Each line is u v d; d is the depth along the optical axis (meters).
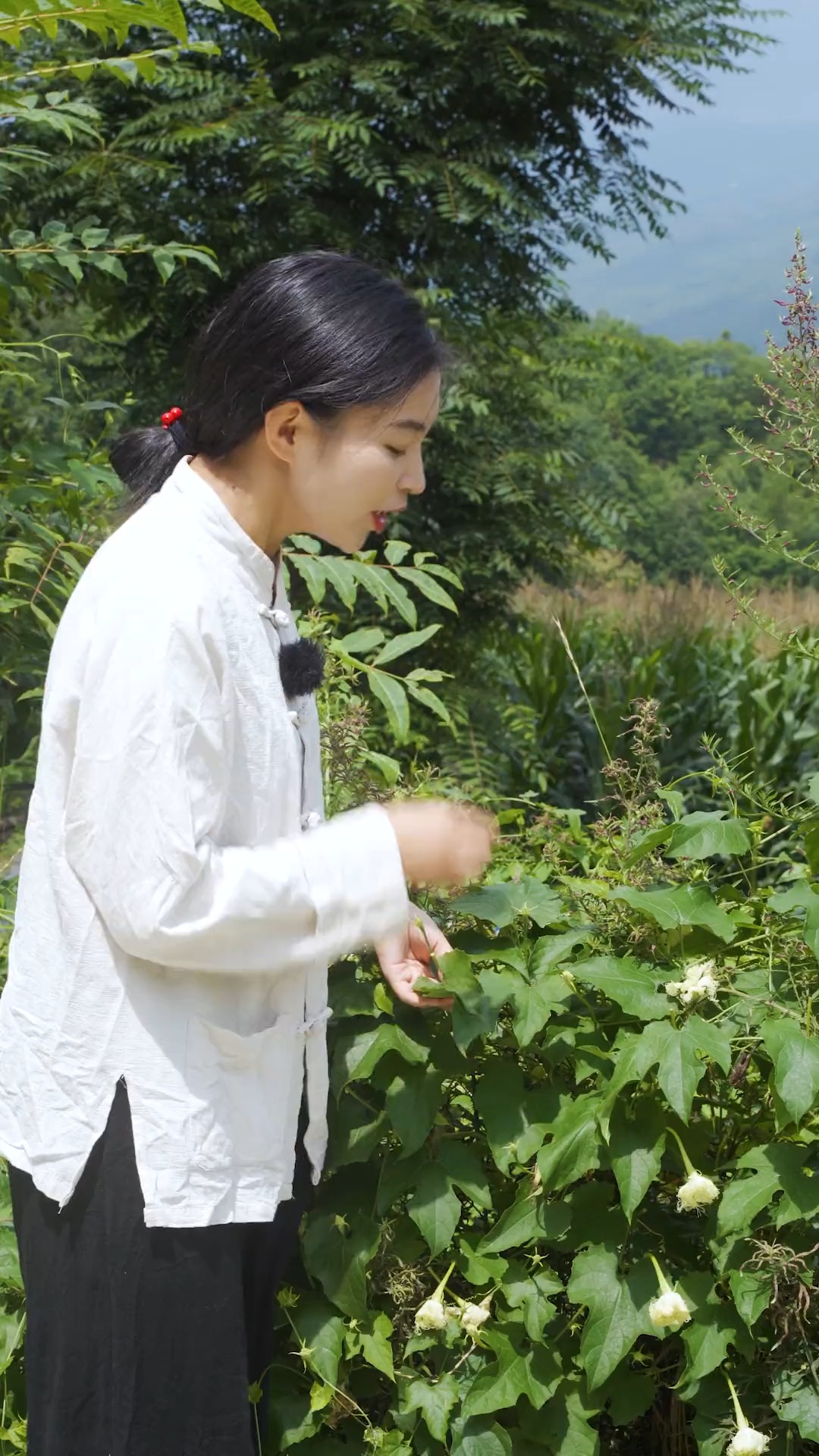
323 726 1.80
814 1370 1.27
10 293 2.49
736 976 1.38
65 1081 1.16
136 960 1.15
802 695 5.29
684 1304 1.24
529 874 1.72
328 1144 1.41
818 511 1.87
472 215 5.00
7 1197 1.70
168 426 1.27
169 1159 1.13
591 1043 1.42
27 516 2.23
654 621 7.10
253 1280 1.30
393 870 1.16
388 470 1.19
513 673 5.89
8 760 2.43
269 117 4.93
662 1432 1.53
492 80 5.09
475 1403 1.34
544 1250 1.46
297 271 1.18
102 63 2.04
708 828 1.40
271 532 1.24
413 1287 1.40
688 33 5.36
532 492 5.24
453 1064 1.40
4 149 2.55
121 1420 1.17
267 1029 1.20
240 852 1.11
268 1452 1.40
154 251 2.51
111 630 1.09
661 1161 1.41
